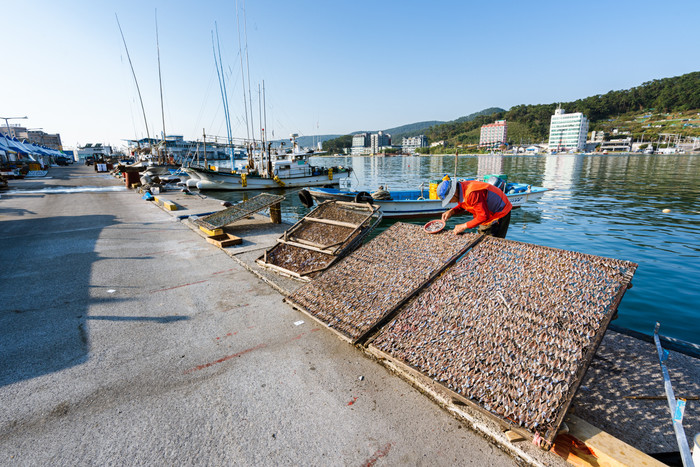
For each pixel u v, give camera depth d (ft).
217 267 18.38
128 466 6.28
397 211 48.49
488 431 6.91
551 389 6.57
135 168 102.99
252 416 7.58
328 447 6.72
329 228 19.57
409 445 6.77
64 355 9.98
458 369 7.69
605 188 88.28
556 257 9.58
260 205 25.32
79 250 21.61
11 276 16.85
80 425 7.30
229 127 102.47
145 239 24.58
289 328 11.64
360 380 8.82
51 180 82.53
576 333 7.34
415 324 9.36
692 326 18.56
